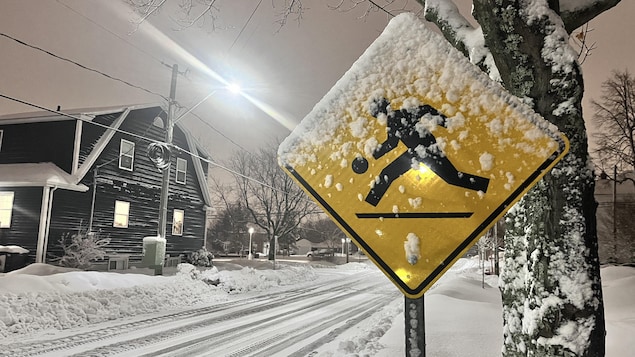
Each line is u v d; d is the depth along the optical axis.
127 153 21.48
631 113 29.14
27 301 8.26
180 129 25.34
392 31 1.65
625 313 8.19
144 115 22.62
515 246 2.42
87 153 19.42
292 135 1.68
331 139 1.64
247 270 17.75
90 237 18.00
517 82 2.35
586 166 2.15
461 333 6.21
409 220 1.52
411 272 1.49
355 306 11.78
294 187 34.31
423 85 1.59
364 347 6.07
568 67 2.20
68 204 18.42
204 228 27.28
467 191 1.48
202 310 10.70
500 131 1.49
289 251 69.75
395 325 7.55
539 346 2.05
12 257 16.80
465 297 12.07
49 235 17.61
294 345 6.87
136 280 11.96
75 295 9.30
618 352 4.65
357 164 1.60
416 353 1.46
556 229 2.10
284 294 14.80
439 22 3.04
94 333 7.61
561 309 2.00
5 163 19.59
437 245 1.49
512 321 2.35
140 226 21.95
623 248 29.19
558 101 2.21
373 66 1.65
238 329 8.20
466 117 1.53
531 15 2.27
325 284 19.41
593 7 2.53
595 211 2.17
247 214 51.00
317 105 1.68
